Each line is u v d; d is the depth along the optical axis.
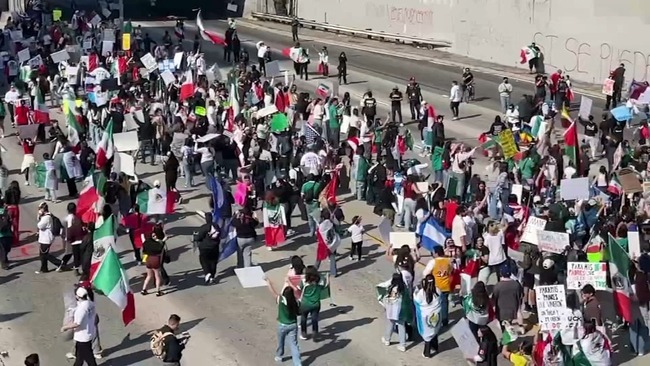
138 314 21.44
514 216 24.06
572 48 48.66
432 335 18.91
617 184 26.39
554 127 36.72
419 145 35.62
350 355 19.25
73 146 31.17
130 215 24.34
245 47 60.62
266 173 29.08
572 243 21.61
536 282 20.70
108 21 65.88
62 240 25.80
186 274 23.84
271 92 38.59
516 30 52.50
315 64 54.19
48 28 59.59
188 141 31.16
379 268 24.02
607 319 20.77
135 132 30.77
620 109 33.03
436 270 19.92
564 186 23.58
